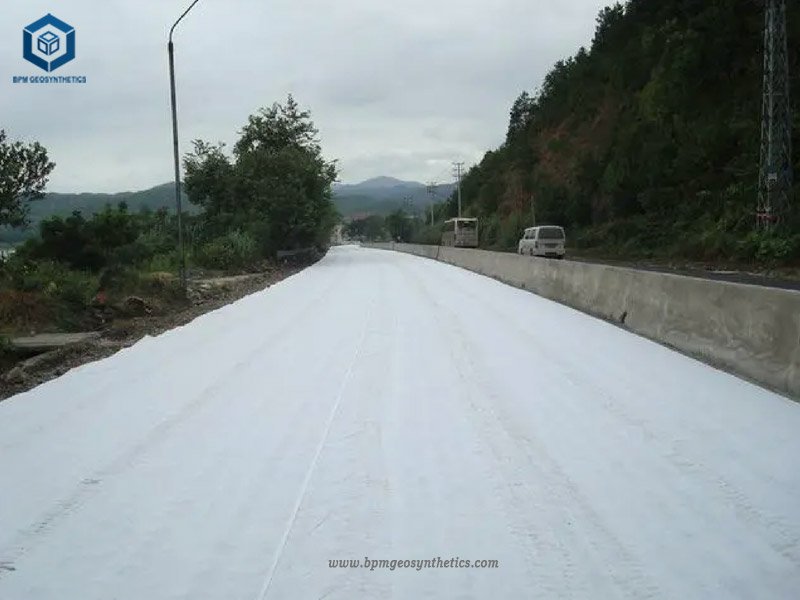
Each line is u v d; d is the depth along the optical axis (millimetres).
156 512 5031
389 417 7227
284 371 9586
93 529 4793
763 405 7215
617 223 54906
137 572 4207
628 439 6340
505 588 3936
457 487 5352
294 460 6000
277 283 26969
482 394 8086
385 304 17688
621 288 13250
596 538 4496
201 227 39938
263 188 40562
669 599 3797
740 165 45312
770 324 8109
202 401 8047
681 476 5453
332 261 49906
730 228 39969
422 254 58688
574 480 5438
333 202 50969
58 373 10797
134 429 7012
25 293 16344
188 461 6043
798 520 4688
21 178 20672
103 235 24578
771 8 34281
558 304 16984
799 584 3926
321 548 4438
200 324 14578
